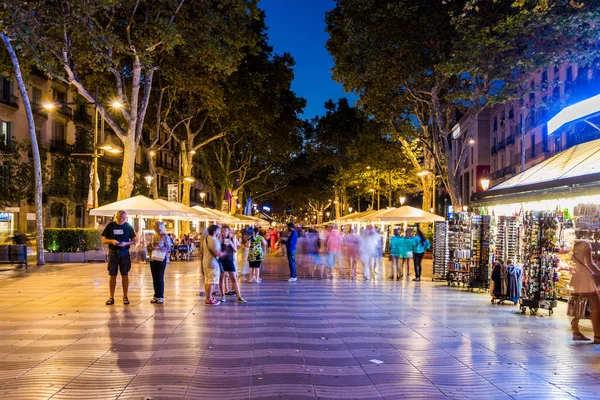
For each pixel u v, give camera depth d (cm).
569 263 1150
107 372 579
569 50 1745
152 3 2127
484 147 5484
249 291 1347
